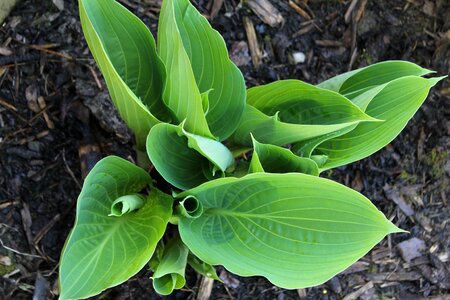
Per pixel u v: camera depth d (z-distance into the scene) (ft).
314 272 1.57
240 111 1.70
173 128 1.58
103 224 1.63
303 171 1.68
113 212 1.57
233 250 1.63
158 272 1.62
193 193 1.62
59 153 2.04
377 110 1.79
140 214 1.70
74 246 1.54
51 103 2.05
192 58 1.65
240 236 1.64
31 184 2.02
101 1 1.56
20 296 2.02
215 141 1.62
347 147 1.82
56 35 2.08
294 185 1.54
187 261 1.87
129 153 2.08
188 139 1.56
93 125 2.07
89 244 1.58
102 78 2.06
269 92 1.75
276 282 1.57
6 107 2.02
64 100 2.06
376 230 1.51
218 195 1.64
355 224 1.53
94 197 1.61
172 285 1.67
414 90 1.72
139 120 1.66
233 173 1.85
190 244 1.60
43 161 2.03
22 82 2.04
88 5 1.55
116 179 1.66
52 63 2.07
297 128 1.63
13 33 2.05
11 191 2.01
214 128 1.74
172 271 1.64
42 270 2.03
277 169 1.73
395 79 1.68
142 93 1.71
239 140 1.85
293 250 1.59
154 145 1.60
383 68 1.81
